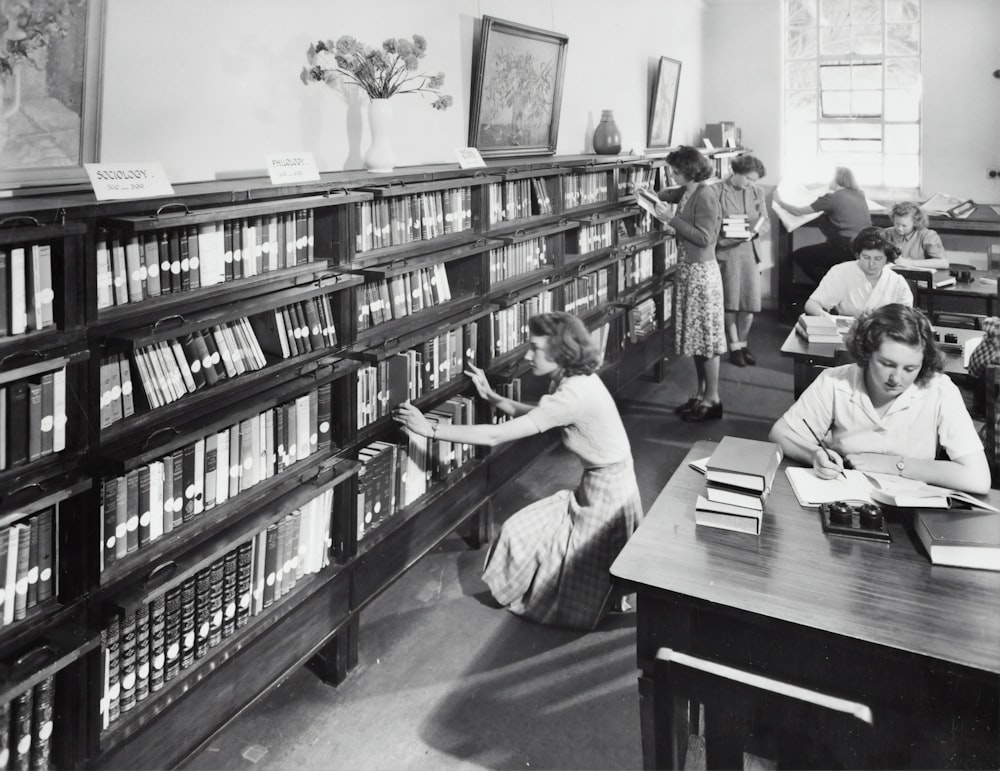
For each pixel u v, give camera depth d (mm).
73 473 1903
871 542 2264
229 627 2477
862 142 9023
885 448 2861
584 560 3309
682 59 8461
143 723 2131
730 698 1443
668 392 6781
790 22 9000
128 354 2113
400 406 3223
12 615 1819
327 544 2916
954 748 1807
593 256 5461
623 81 6816
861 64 8805
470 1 4367
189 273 2281
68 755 1979
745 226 7121
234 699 2490
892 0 8516
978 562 2104
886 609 1921
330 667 2992
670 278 7184
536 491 4750
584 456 3336
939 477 2615
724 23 9180
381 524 3209
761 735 1860
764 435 5676
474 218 3857
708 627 2057
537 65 5008
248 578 2516
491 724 2783
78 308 1900
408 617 3463
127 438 2068
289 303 2557
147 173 2154
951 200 8328
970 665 1700
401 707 2877
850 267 5031
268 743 2689
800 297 8945
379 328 3203
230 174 2926
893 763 1858
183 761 2303
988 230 7809
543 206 4695
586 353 3273
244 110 2967
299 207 2553
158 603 2203
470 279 3877
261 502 2520
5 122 2107
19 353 1762
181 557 2225
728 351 8055
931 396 2791
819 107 9133
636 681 3010
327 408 2857
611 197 5852
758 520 2311
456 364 3746
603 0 6266
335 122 3426
